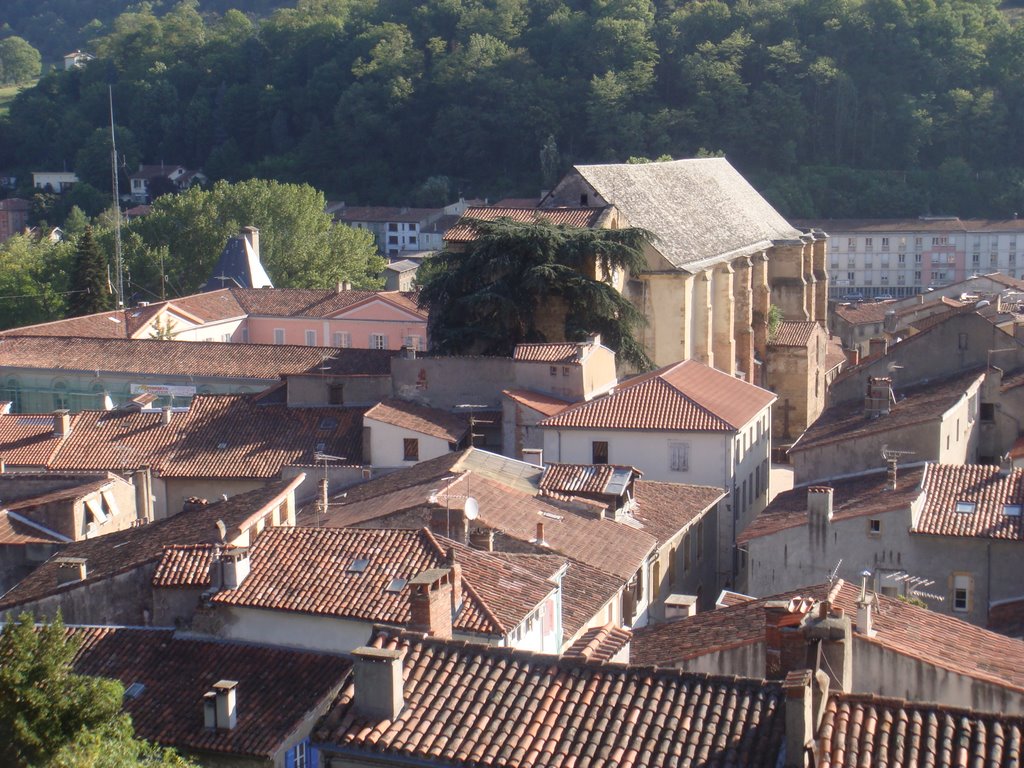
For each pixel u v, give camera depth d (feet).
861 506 448.65
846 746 207.00
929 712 211.00
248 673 303.48
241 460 579.89
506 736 222.28
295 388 624.18
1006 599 418.51
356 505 449.89
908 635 307.99
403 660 239.30
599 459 563.89
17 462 582.35
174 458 582.76
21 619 231.30
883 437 518.78
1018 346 599.16
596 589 370.73
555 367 604.08
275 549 328.29
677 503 496.64
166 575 327.67
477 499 410.31
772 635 259.39
